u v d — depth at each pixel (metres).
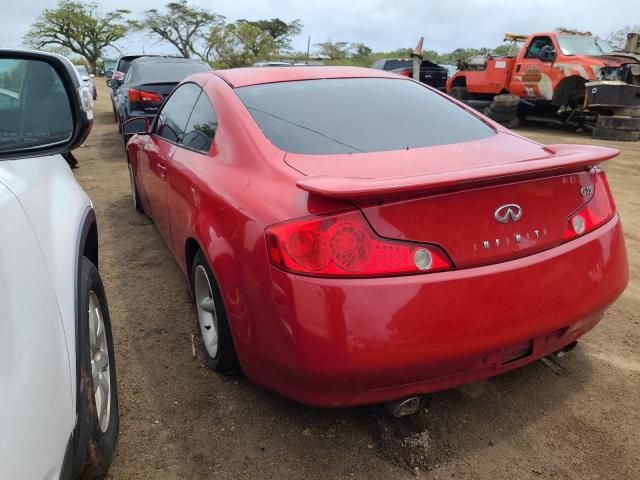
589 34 13.52
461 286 1.97
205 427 2.46
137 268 4.27
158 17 52.88
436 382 2.08
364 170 2.25
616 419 2.48
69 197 2.21
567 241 2.23
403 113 2.89
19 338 1.32
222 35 49.56
